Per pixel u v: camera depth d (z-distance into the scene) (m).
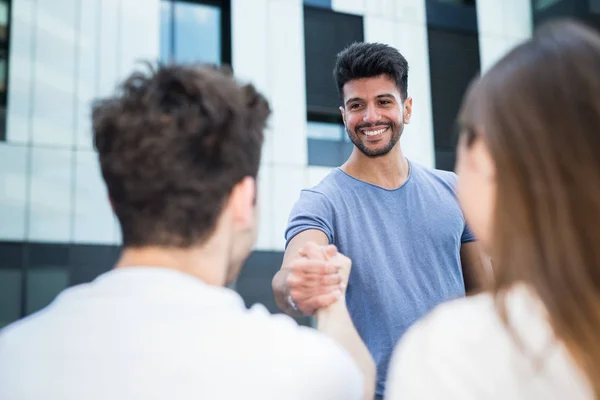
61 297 0.67
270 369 0.61
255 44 7.96
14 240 7.09
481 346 0.54
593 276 0.52
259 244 7.62
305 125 8.03
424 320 0.59
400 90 1.80
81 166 7.36
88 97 7.43
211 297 0.65
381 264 1.69
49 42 7.37
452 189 1.85
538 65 0.56
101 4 7.54
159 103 0.67
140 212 0.66
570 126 0.53
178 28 7.77
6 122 7.17
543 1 9.41
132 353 0.60
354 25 8.51
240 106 0.70
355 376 0.68
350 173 1.81
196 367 0.60
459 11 9.18
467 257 1.85
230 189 0.69
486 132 0.57
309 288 0.97
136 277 0.65
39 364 0.61
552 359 0.52
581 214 0.52
